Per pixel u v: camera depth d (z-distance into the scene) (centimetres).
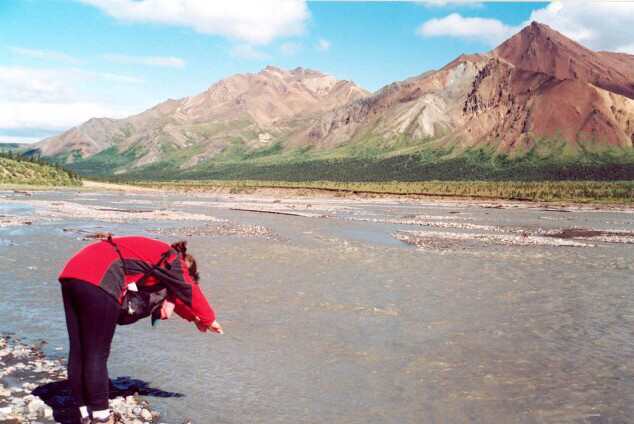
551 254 3069
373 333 1270
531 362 1085
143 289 754
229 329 1258
